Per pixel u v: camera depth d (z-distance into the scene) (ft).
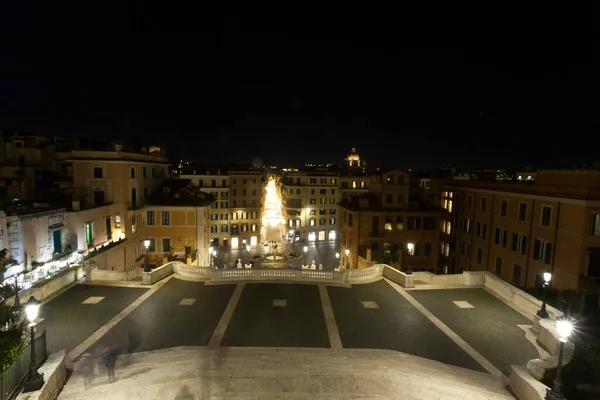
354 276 95.96
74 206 110.32
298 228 305.12
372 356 51.65
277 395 39.47
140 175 150.00
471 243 154.92
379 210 162.61
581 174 102.06
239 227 288.71
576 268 96.43
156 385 41.29
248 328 63.21
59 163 149.38
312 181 308.40
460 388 43.09
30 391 35.78
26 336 41.16
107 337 58.23
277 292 84.33
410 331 63.46
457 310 74.38
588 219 94.73
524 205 119.85
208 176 277.44
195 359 49.29
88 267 90.89
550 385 40.55
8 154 143.13
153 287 86.69
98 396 39.32
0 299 55.21
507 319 69.87
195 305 74.64
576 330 66.13
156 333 60.39
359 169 344.08
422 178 221.87
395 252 151.33
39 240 92.99
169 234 152.97
